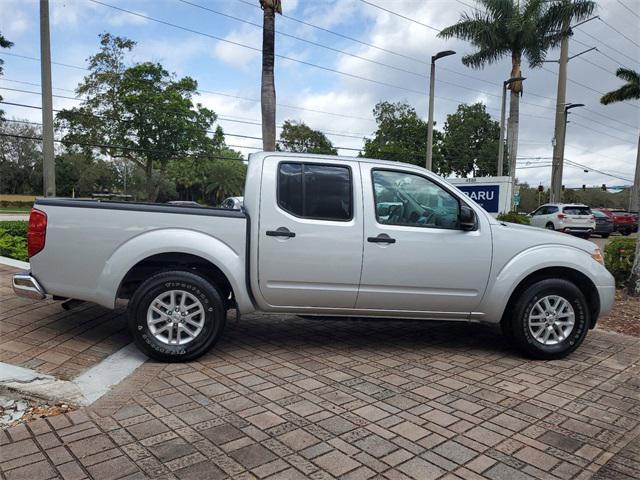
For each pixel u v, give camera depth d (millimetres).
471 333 6184
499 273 5113
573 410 3939
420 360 5109
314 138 58844
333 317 5141
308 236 4848
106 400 3887
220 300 4801
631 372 4875
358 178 4977
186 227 4750
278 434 3424
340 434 3447
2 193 71938
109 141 37781
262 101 12344
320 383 4387
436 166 52438
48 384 3990
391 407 3912
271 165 4930
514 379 4613
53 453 3115
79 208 4664
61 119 36625
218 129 43250
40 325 5523
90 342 5129
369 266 4926
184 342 4754
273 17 12164
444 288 5066
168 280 4664
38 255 4684
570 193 81438
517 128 26750
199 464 3025
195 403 3895
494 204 17141
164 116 37531
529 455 3234
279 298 4930
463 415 3801
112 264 4637
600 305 5320
